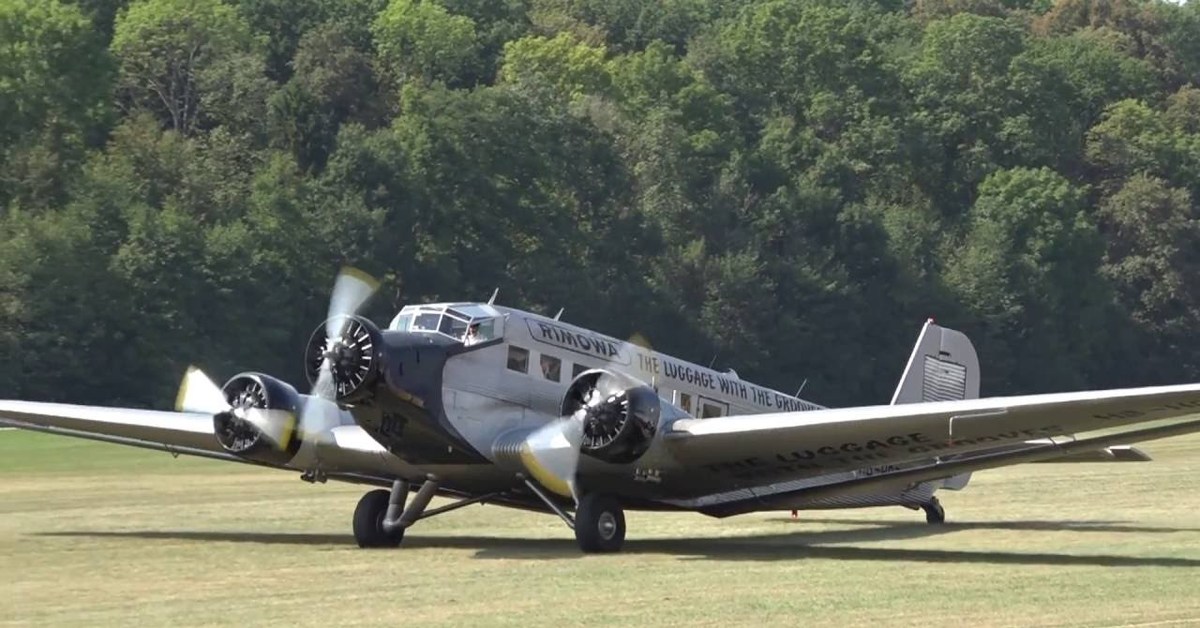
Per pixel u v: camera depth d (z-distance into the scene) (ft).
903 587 68.85
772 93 480.64
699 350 363.35
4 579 73.51
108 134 363.97
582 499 85.20
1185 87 519.60
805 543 92.48
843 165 419.95
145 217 296.10
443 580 72.23
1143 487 134.92
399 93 448.65
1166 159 456.86
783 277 373.81
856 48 474.90
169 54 425.69
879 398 380.17
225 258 301.63
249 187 345.72
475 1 562.25
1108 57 493.77
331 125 406.41
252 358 302.04
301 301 317.22
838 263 382.63
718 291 366.84
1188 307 424.46
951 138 457.68
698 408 99.04
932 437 82.79
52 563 79.77
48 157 330.75
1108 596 65.67
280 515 109.29
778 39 479.82
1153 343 421.59
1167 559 80.07
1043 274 396.98
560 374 90.74
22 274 277.44
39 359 276.41
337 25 479.82
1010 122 453.58
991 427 80.94
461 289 344.28
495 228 352.08
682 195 388.16
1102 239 407.44
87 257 285.43
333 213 326.85
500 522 106.11
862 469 88.48
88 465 169.37
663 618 60.54
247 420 89.71
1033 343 394.93
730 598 65.62
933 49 469.57
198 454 98.27
